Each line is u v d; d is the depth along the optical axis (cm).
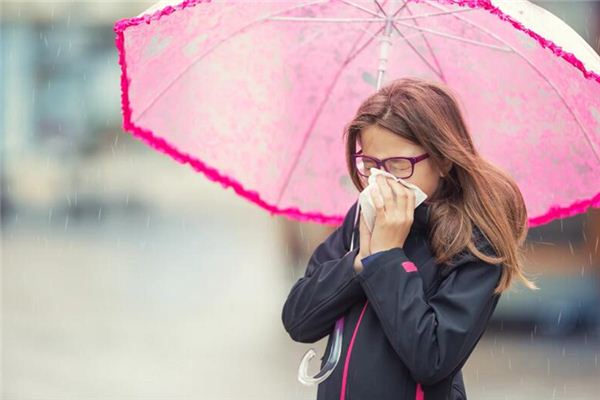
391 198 853
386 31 1055
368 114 869
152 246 6300
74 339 3120
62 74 8206
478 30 1036
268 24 1103
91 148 8425
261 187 1131
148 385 2516
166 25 989
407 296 826
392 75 1129
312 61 1134
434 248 865
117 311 3684
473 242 852
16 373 2619
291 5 1088
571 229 2878
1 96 8112
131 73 975
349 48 1127
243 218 8588
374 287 838
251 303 3881
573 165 1048
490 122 1085
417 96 861
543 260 2878
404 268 836
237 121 1106
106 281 4553
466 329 820
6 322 3394
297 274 4300
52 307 3744
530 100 1055
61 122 8281
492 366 2681
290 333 937
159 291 4222
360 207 952
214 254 5766
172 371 2684
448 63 1095
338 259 935
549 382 2505
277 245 4588
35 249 6091
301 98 1138
